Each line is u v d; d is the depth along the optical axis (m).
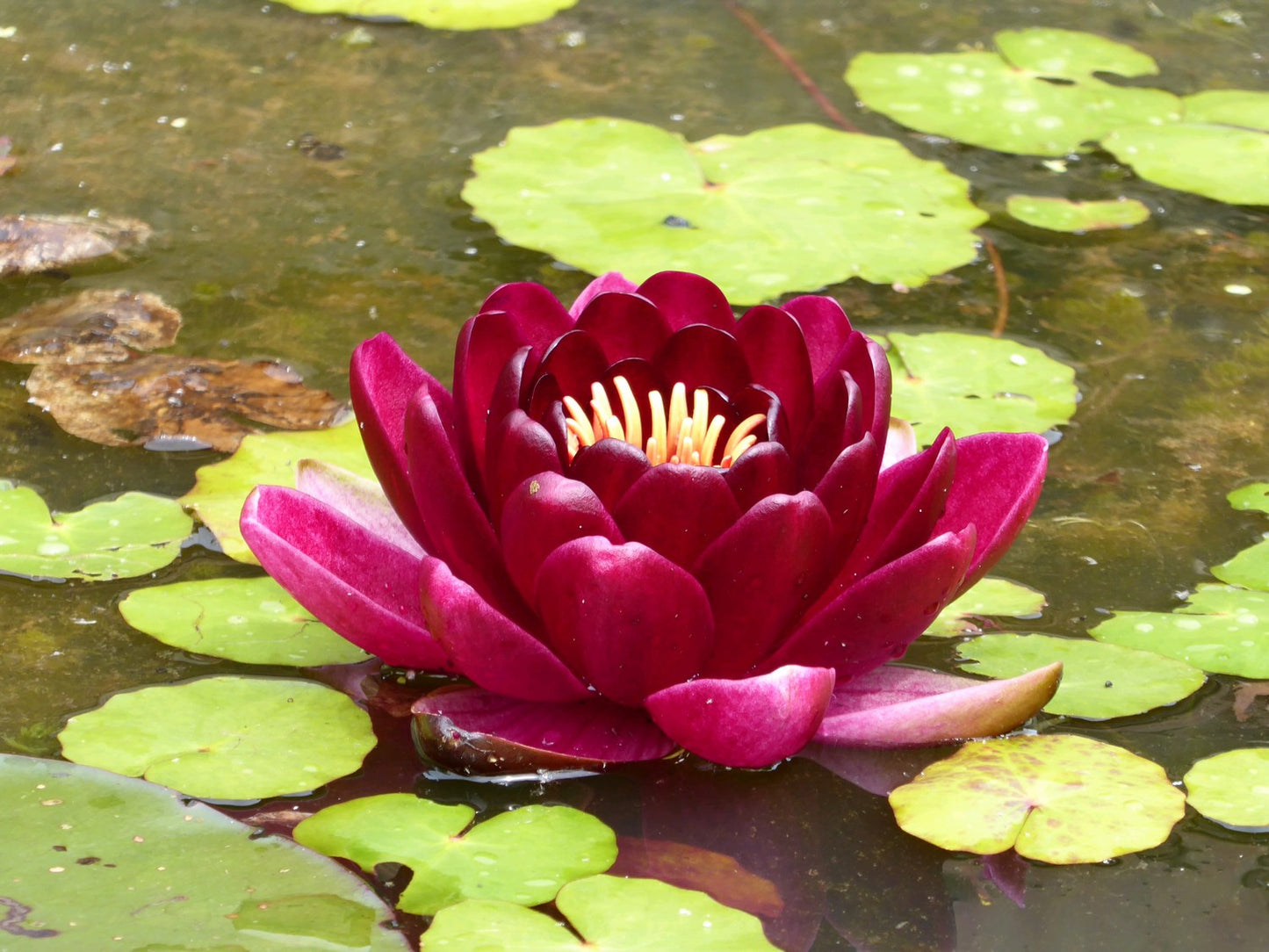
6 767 1.02
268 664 1.06
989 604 1.08
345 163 1.26
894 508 1.05
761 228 1.22
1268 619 1.07
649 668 1.03
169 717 1.04
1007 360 1.16
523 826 1.02
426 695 1.05
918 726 1.04
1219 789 1.03
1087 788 1.03
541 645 1.03
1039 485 1.05
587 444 1.05
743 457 1.03
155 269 1.19
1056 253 1.22
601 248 1.21
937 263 1.21
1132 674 1.06
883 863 1.02
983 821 1.02
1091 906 1.01
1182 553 1.09
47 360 1.15
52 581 1.07
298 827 1.02
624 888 1.01
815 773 1.04
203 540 1.09
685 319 1.07
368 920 1.00
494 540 1.04
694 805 1.03
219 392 1.14
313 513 1.05
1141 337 1.18
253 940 0.99
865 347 1.05
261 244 1.21
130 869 1.01
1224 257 1.22
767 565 1.03
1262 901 1.01
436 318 1.17
